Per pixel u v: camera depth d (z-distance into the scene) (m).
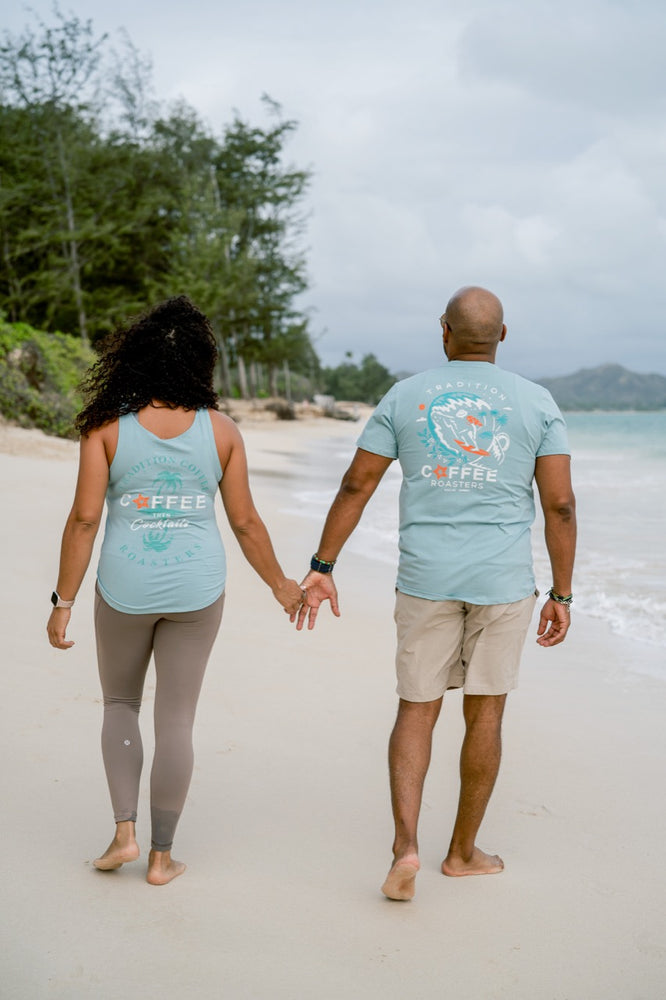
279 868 2.72
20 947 2.22
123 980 2.10
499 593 2.63
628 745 3.79
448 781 3.46
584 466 21.22
